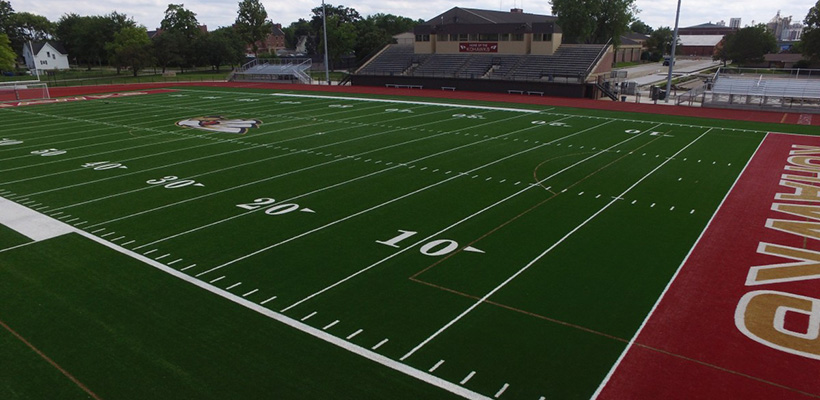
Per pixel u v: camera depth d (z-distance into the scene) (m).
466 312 8.79
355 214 13.50
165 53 72.12
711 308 8.89
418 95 42.50
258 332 8.21
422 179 16.70
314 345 7.86
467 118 29.36
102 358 7.58
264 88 49.44
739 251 11.22
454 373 7.22
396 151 20.73
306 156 19.91
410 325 8.40
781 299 9.17
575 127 26.41
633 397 6.73
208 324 8.45
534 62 45.62
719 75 38.31
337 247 11.44
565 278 9.99
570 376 7.16
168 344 7.92
